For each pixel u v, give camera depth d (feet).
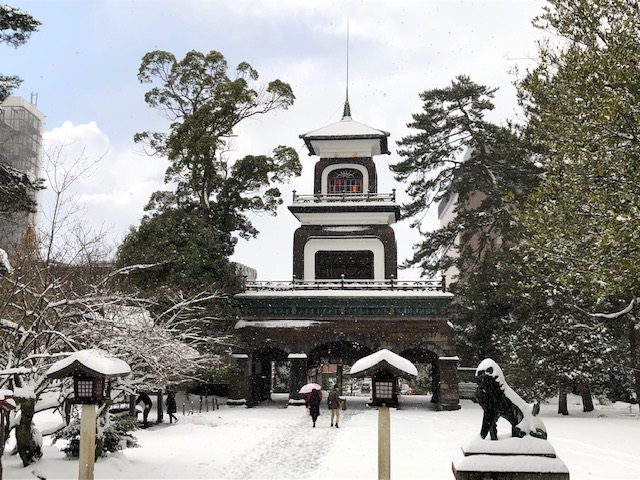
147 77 152.56
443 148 173.78
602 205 58.13
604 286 57.72
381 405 42.91
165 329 55.16
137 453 64.80
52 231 64.13
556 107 62.08
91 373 42.11
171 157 142.51
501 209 155.33
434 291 130.93
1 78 74.38
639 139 55.16
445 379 126.31
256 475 54.08
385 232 147.23
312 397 91.66
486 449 41.96
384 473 42.29
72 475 49.80
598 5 60.13
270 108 152.05
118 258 120.88
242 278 134.62
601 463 58.44
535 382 116.26
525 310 122.83
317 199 148.25
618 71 54.19
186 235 131.13
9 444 65.98
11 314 57.00
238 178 143.54
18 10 69.56
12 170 75.56
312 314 132.46
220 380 132.57
